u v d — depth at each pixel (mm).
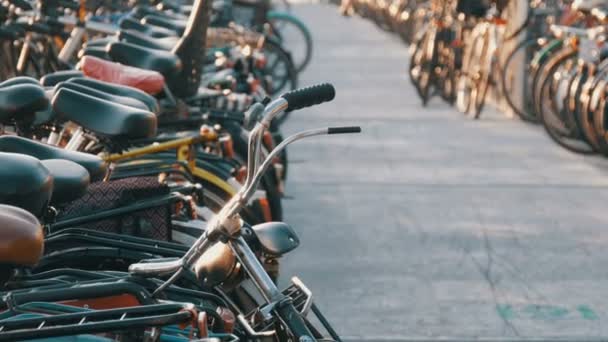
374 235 7633
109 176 4766
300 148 10914
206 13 6512
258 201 5711
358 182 9344
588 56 10180
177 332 3260
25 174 2982
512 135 11898
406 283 6582
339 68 18297
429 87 14023
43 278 3443
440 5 14094
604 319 5984
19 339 2834
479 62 13289
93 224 4055
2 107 4109
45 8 7629
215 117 6406
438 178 9539
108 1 10703
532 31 13156
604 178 9609
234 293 4141
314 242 7434
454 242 7480
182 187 4621
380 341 5629
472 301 6262
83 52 6820
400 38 23469
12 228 2812
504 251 7273
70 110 4258
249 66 9891
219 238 3051
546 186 9234
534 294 6406
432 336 5711
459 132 12062
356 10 31469
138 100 4766
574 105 10250
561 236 7652
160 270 3150
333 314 6027
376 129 12188
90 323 2881
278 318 3039
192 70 6520
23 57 7469
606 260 7098
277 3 29188
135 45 6109
